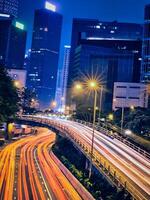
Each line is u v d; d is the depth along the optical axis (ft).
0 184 183.52
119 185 157.28
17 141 409.69
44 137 482.28
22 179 201.57
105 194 155.94
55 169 244.42
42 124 424.87
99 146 268.00
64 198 161.38
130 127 368.27
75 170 218.38
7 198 154.30
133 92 646.33
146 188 160.15
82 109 589.73
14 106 358.02
